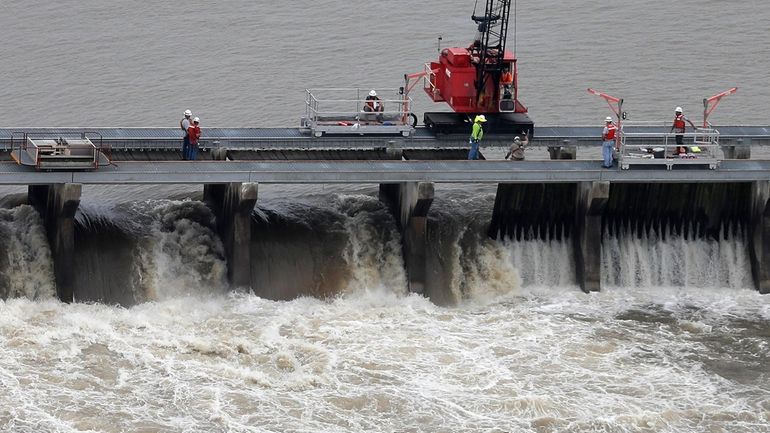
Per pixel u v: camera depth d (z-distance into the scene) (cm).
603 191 16925
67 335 14862
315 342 15175
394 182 16550
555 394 14200
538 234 17588
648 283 17538
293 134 18488
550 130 19212
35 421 13150
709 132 18050
